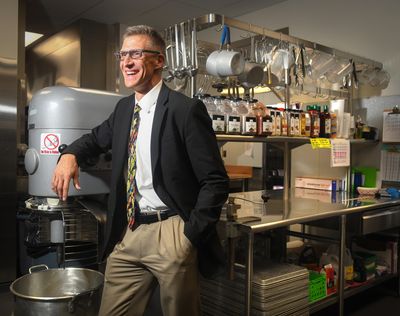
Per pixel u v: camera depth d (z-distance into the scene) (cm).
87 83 447
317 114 280
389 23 313
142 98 147
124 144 150
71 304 138
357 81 318
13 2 263
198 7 403
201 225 129
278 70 260
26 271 208
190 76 224
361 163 334
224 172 138
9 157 254
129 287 151
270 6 399
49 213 178
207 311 218
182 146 139
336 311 270
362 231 248
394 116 308
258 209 233
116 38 453
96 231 185
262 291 192
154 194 144
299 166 367
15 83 259
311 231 346
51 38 498
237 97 237
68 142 177
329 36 352
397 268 301
